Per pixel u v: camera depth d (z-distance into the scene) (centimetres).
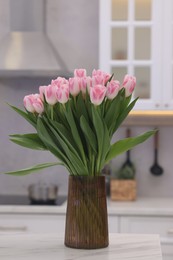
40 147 161
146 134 159
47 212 312
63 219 312
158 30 331
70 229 158
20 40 358
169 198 365
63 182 382
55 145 154
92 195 156
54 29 381
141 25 334
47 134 151
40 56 351
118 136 377
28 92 383
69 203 159
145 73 336
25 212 314
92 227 156
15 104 384
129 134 373
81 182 156
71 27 380
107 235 160
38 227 314
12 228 313
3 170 386
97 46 379
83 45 380
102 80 148
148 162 375
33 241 169
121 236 178
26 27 360
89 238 156
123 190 343
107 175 365
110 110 151
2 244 164
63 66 353
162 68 332
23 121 383
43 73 346
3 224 316
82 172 156
